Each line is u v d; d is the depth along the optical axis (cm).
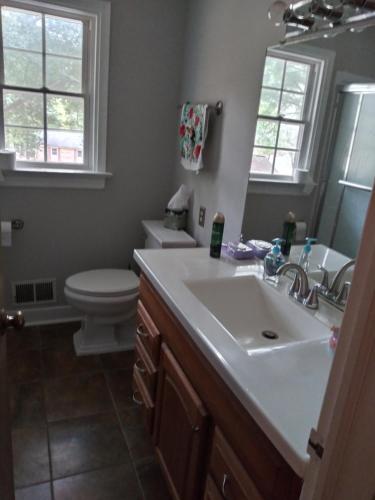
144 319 159
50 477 153
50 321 267
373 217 45
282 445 71
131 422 186
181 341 123
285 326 130
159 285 138
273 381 87
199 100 224
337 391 51
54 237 253
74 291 219
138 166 259
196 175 231
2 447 92
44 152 239
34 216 244
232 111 187
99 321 229
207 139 213
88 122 244
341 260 128
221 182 200
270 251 156
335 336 102
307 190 143
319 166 137
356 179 121
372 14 111
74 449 167
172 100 254
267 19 158
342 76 125
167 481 139
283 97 152
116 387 209
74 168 248
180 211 243
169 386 133
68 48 228
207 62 212
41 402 193
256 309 146
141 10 229
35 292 259
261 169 167
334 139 130
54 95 232
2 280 100
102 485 152
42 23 218
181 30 242
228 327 136
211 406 104
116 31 227
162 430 143
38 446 167
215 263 163
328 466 53
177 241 222
